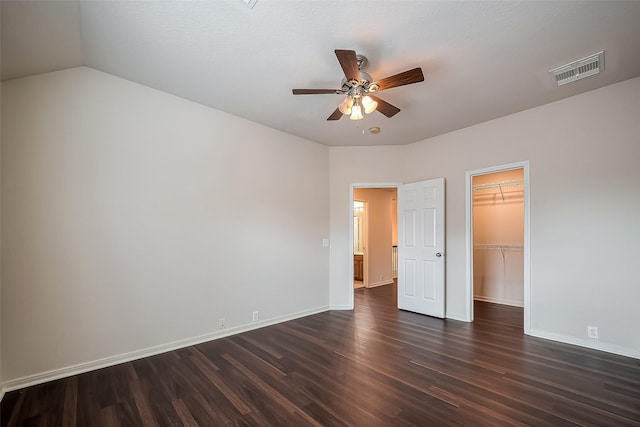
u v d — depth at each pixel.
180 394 2.27
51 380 2.46
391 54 2.48
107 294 2.75
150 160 3.04
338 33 2.23
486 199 5.46
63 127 2.59
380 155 4.94
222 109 3.57
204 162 3.43
